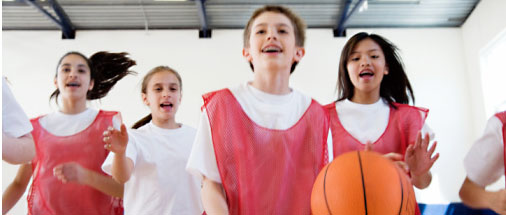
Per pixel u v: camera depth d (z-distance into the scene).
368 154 0.89
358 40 1.45
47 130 1.67
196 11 4.99
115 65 2.18
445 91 5.11
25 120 0.94
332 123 1.43
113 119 1.75
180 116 4.86
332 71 5.08
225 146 0.98
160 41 5.15
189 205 1.48
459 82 5.14
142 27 5.22
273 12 1.07
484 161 1.12
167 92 1.65
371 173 0.84
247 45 1.16
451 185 4.78
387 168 0.86
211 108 1.02
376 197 0.81
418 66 5.18
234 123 1.00
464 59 5.21
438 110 5.04
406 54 5.22
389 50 1.50
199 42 5.15
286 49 1.02
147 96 1.72
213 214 0.93
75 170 1.36
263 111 1.02
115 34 5.17
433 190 4.75
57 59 5.02
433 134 1.42
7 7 4.73
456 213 4.32
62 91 1.73
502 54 4.50
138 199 1.47
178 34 5.18
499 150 1.11
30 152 0.92
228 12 5.02
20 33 5.07
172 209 1.44
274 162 0.98
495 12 4.54
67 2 4.74
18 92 4.86
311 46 5.16
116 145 1.18
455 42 5.27
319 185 0.88
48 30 5.14
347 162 0.87
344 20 5.04
